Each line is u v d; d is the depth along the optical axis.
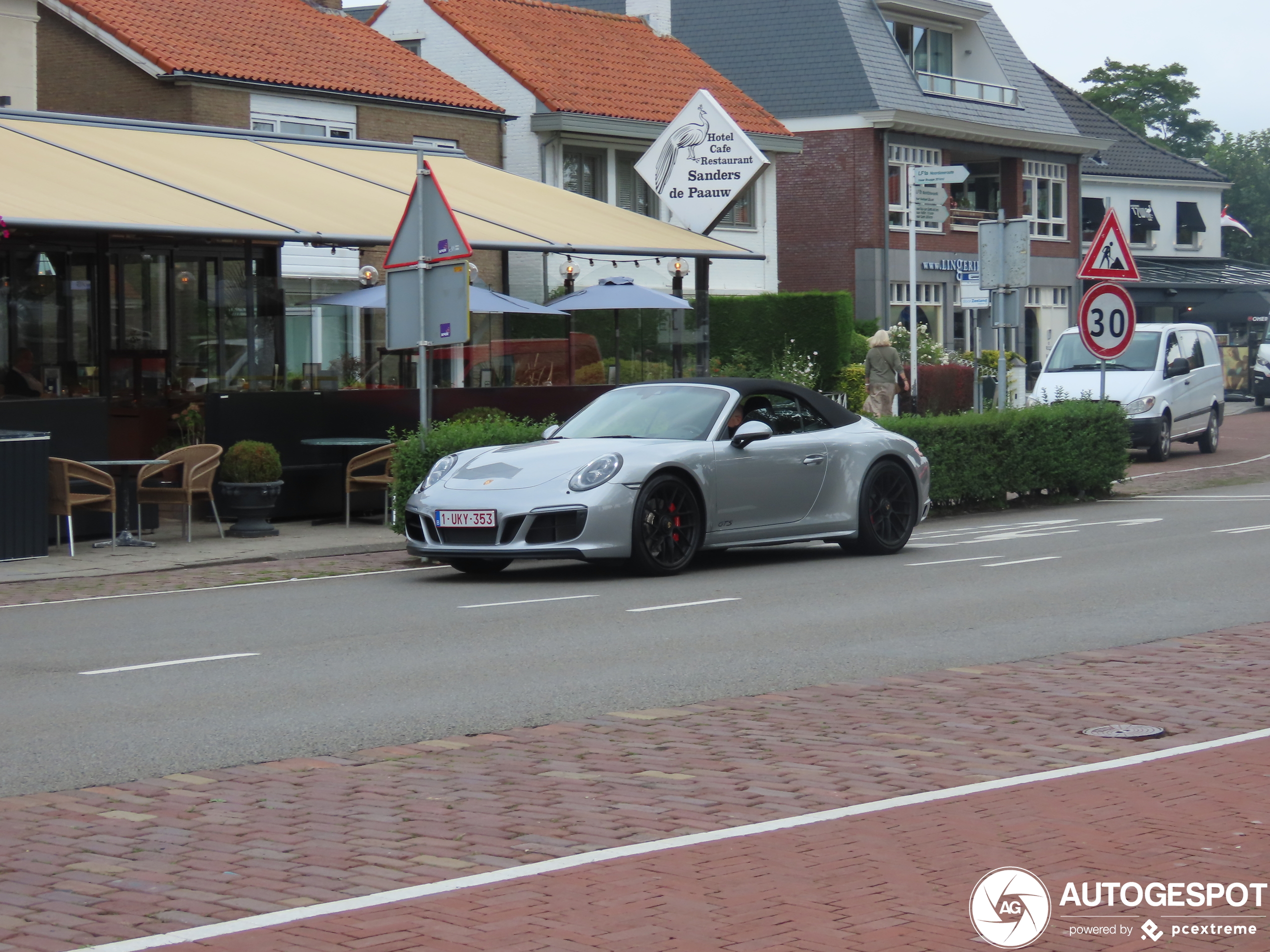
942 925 4.32
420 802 5.78
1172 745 6.73
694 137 23.03
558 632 10.05
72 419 15.67
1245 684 8.15
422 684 8.30
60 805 5.76
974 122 48.94
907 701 7.76
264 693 8.04
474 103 31.34
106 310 16.08
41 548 14.34
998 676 8.45
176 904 4.56
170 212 15.51
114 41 26.70
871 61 46.53
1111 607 11.06
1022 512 19.23
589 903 4.51
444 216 14.36
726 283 39.78
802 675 8.55
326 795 5.91
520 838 5.28
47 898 4.62
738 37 47.91
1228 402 48.81
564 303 23.22
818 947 4.14
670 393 13.74
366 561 14.46
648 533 12.55
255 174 18.44
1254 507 18.88
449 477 12.72
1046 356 54.47
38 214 14.09
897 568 13.36
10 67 22.97
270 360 18.39
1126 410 20.91
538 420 19.92
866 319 45.62
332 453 17.92
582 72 37.38
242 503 15.90
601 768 6.33
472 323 21.72
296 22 30.88
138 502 15.28
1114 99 92.00
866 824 5.38
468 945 4.16
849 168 45.91
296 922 4.36
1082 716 7.38
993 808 5.58
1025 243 20.02
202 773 6.32
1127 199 63.59
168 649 9.48
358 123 29.25
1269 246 104.81
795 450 13.55
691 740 6.88
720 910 4.45
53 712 7.57
